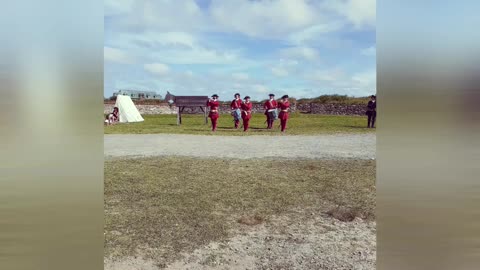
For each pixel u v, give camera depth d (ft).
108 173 19.85
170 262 12.07
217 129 33.35
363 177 19.43
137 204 16.11
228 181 18.95
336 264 12.05
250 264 11.94
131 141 29.22
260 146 26.35
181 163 22.11
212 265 11.89
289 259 12.26
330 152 24.52
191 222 14.44
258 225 14.48
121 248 12.92
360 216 15.15
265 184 18.47
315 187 18.08
